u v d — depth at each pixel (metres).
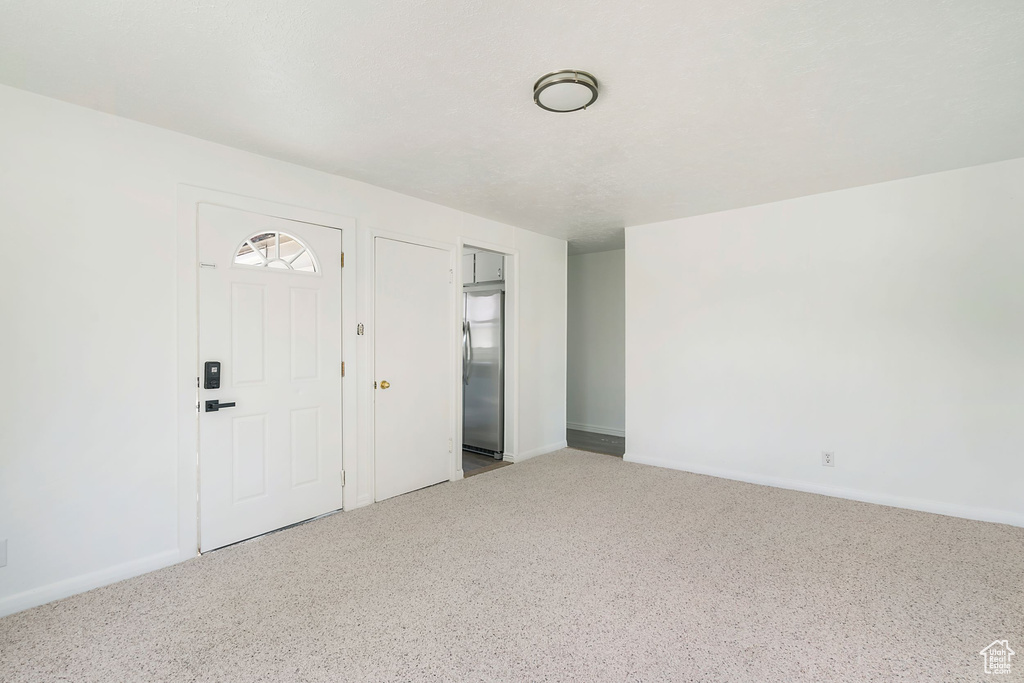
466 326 5.25
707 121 2.47
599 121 2.47
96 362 2.34
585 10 1.62
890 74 2.03
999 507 3.12
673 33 1.75
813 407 3.78
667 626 2.01
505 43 1.82
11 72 2.01
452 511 3.37
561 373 5.43
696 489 3.87
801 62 1.94
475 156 2.93
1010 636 1.93
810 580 2.39
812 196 3.77
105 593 2.27
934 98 2.24
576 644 1.89
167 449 2.56
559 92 2.09
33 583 2.16
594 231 5.03
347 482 3.38
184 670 1.73
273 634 1.95
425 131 2.58
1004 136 2.68
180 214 2.60
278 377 3.01
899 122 2.49
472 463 4.75
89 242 2.32
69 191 2.27
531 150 2.85
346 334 3.36
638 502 3.56
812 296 3.78
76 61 1.93
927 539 2.87
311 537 2.91
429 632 1.97
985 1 1.57
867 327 3.56
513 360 4.80
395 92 2.18
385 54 1.89
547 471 4.43
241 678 1.69
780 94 2.20
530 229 4.93
